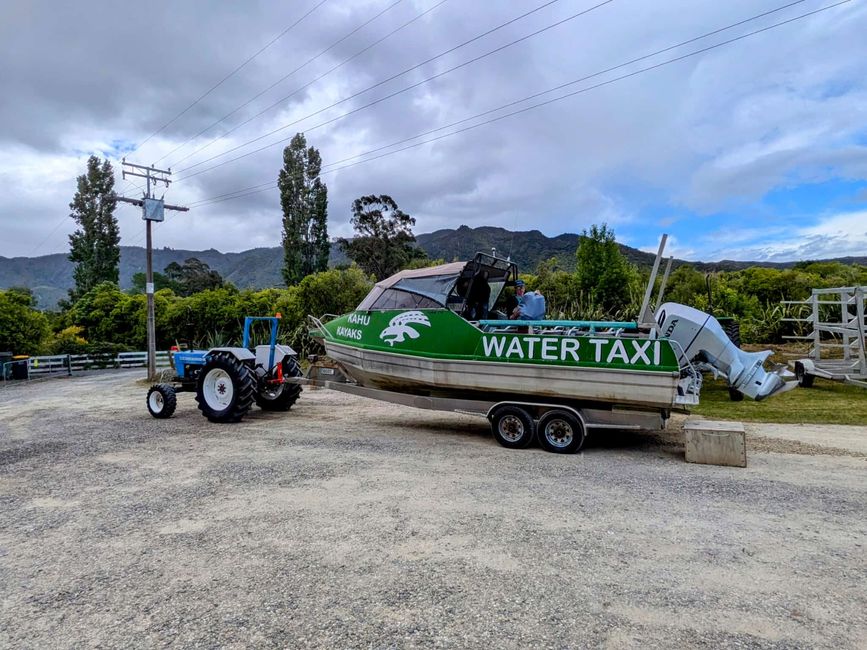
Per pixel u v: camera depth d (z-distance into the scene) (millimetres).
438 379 6980
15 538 3762
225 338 24250
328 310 21438
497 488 4730
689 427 5793
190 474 5336
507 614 2633
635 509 4172
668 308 6789
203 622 2615
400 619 2602
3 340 21344
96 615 2711
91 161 42625
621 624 2543
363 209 41750
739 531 3717
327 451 6277
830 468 5445
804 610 2670
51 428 8414
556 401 6445
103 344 25797
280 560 3291
